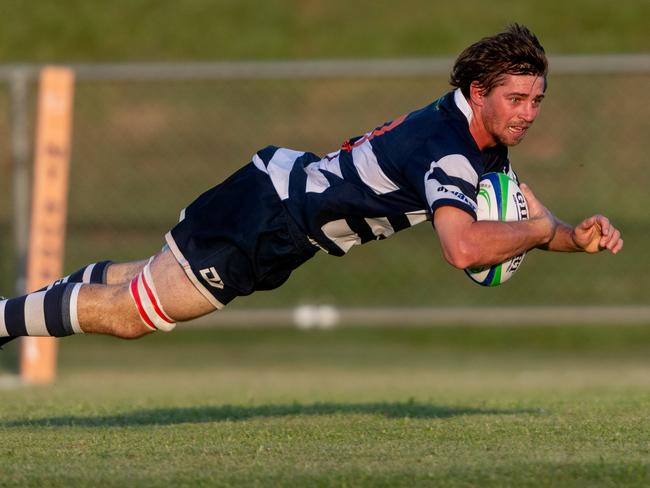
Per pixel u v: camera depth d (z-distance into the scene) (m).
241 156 44.78
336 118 45.34
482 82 13.45
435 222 13.02
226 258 14.41
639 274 40.31
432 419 16.08
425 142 13.45
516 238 13.04
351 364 34.88
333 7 53.47
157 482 11.25
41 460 12.62
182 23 52.75
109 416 17.19
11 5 53.25
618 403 18.62
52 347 28.91
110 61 50.56
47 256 29.42
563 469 11.59
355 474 11.46
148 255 40.34
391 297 40.97
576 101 43.56
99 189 43.03
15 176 31.77
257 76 33.09
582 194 41.47
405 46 50.88
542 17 52.16
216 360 36.03
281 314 32.31
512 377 29.53
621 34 51.03
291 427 15.29
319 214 14.01
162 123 45.88
